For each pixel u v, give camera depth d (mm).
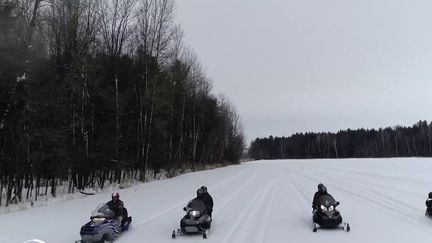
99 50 28562
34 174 21703
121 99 27516
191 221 10836
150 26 32094
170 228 12148
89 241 9844
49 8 22281
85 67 23000
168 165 38688
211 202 12133
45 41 21516
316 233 11180
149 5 32031
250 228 11938
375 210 15000
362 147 146125
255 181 30203
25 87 17672
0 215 14336
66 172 22000
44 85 19391
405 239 10195
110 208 11234
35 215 14344
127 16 30375
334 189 23281
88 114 25125
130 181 30203
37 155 19062
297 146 171750
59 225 12383
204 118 58125
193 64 50875
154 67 31781
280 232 11336
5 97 17297
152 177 36406
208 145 64938
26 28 18000
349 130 158125
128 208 16172
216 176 37531
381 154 139875
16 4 17578
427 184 24250
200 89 56375
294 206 16422
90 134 25125
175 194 21406
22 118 17750
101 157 25344
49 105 19656
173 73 39062
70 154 21953
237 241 10312
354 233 11102
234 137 94562
